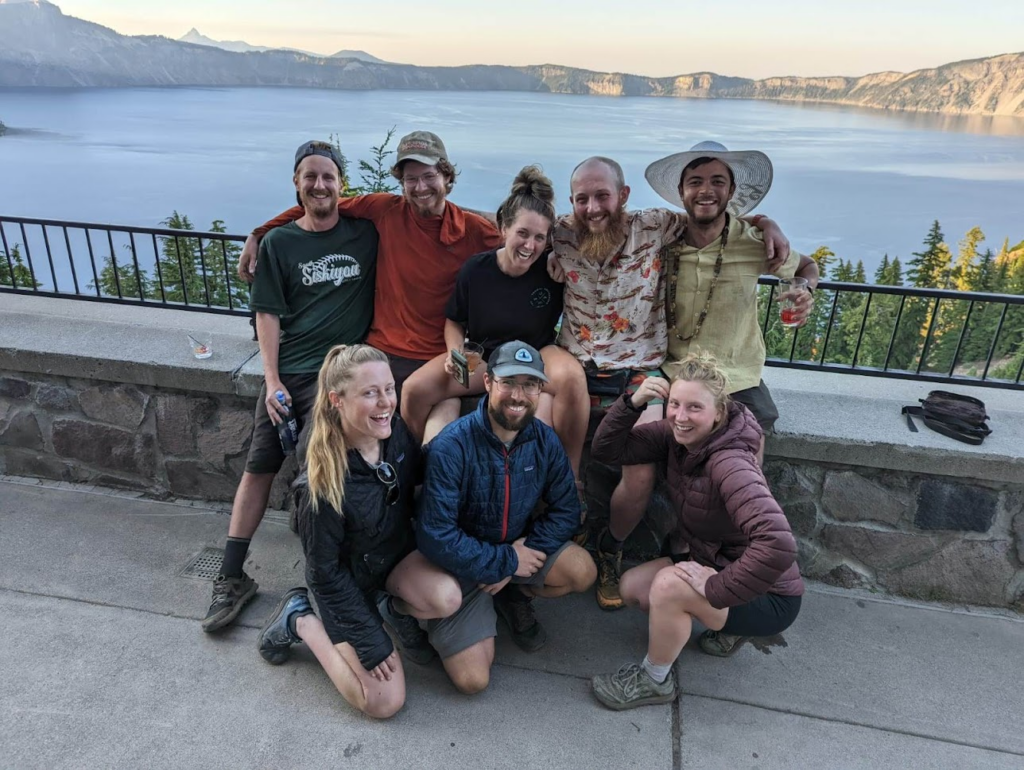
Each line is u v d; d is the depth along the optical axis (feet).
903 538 8.10
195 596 7.88
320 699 6.49
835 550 8.39
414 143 7.68
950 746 6.18
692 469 6.43
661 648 6.32
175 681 6.63
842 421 8.15
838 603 8.15
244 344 9.73
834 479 8.09
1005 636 7.65
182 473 9.77
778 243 7.35
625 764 5.89
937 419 7.97
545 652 7.21
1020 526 7.73
